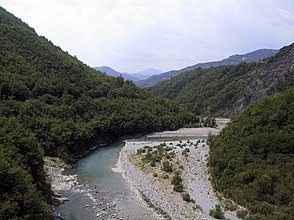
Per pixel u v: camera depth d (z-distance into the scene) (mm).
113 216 42438
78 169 67062
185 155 70688
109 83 141500
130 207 45656
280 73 157750
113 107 115750
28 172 38156
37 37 138000
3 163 31688
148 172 61719
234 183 47500
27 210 30688
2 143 39406
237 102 179125
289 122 52844
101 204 46750
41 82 95375
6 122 46312
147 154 73375
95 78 132000
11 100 74188
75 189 53531
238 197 44250
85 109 101562
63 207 45312
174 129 136000
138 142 100500
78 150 80000
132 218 41750
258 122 57219
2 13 141375
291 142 47875
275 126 54062
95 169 66938
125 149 86375
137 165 67812
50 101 91938
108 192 52219
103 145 95188
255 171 46344
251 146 52188
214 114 188625
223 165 53125
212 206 44469
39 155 43812
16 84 83000
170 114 143000
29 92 86688
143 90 159250
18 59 101500
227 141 60719
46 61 113938
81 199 48750
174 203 46219
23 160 38844
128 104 126688
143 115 123938
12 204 28672
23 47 113188
